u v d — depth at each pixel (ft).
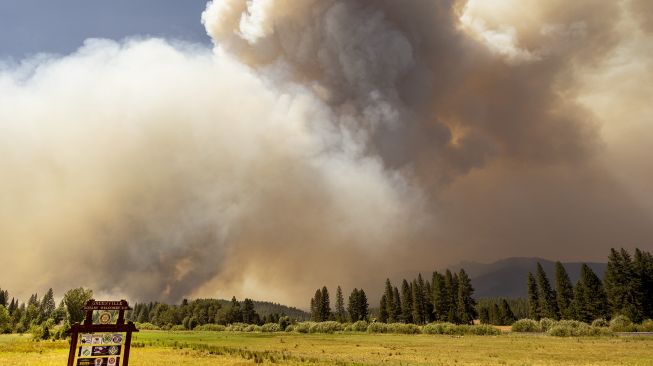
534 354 116.26
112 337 65.92
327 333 293.02
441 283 409.08
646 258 303.07
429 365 93.66
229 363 93.97
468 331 243.81
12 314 428.56
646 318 275.80
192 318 470.39
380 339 204.54
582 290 322.55
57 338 171.53
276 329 334.24
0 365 86.07
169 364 90.99
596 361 97.96
